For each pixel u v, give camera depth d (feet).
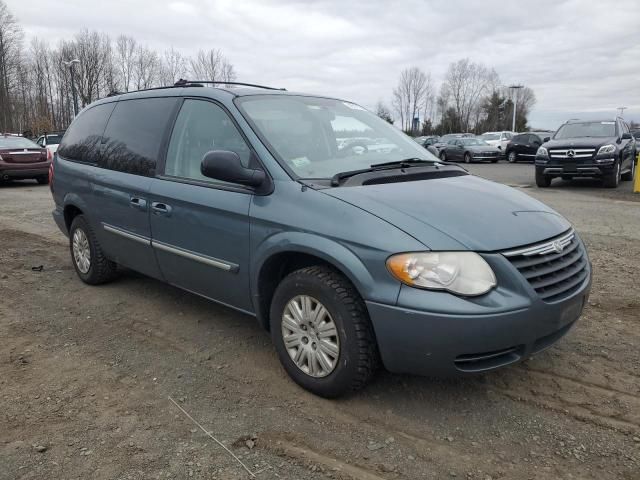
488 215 9.96
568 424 9.63
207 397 10.68
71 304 16.06
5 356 12.60
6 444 9.20
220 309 15.40
